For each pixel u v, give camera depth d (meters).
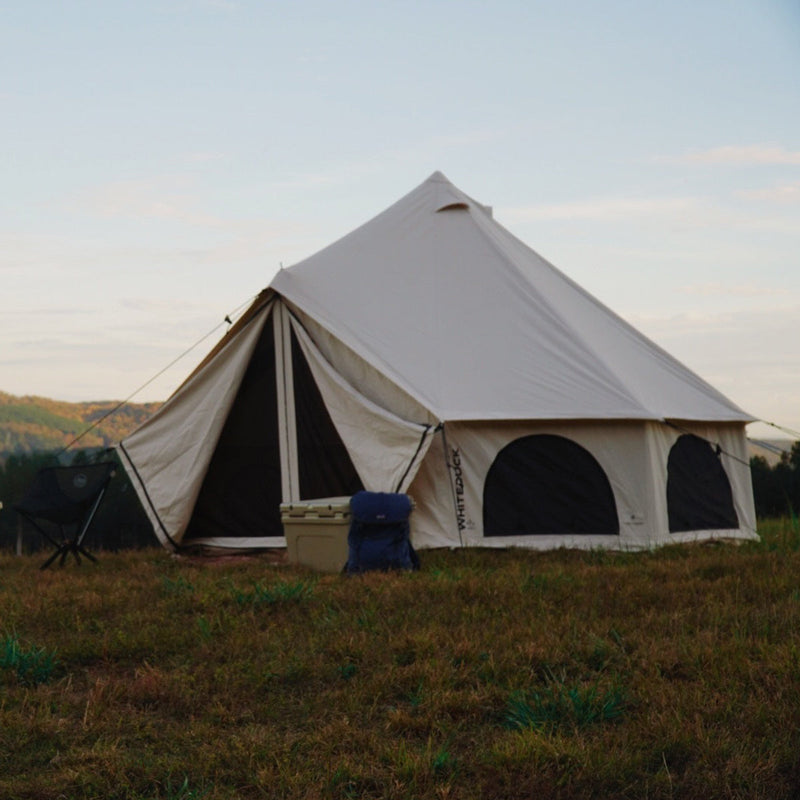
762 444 13.58
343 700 5.14
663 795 3.91
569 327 12.05
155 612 7.30
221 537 11.95
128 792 4.05
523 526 11.05
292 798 3.92
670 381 12.70
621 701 4.92
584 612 7.02
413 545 10.88
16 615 7.25
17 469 48.75
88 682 5.65
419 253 12.95
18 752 4.49
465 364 11.56
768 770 4.01
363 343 11.64
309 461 11.70
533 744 4.30
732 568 8.87
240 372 11.78
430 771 4.14
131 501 32.75
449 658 5.82
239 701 5.20
